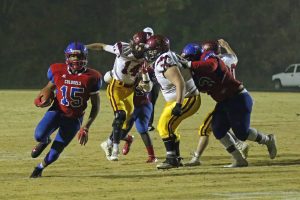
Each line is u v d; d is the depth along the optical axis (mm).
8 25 119938
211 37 124188
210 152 32219
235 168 27125
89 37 122062
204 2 126188
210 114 27672
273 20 127062
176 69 25500
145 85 28984
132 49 28844
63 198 21125
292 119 50375
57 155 24703
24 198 21141
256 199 20906
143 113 29266
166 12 123625
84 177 25125
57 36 120562
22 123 45562
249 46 125625
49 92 24406
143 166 28016
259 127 44562
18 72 117438
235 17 125938
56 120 24422
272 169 26828
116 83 29344
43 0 121312
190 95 26406
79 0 122188
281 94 84750
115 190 22453
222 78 26266
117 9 122875
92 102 24484
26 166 27859
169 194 21734
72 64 24125
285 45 126750
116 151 29188
